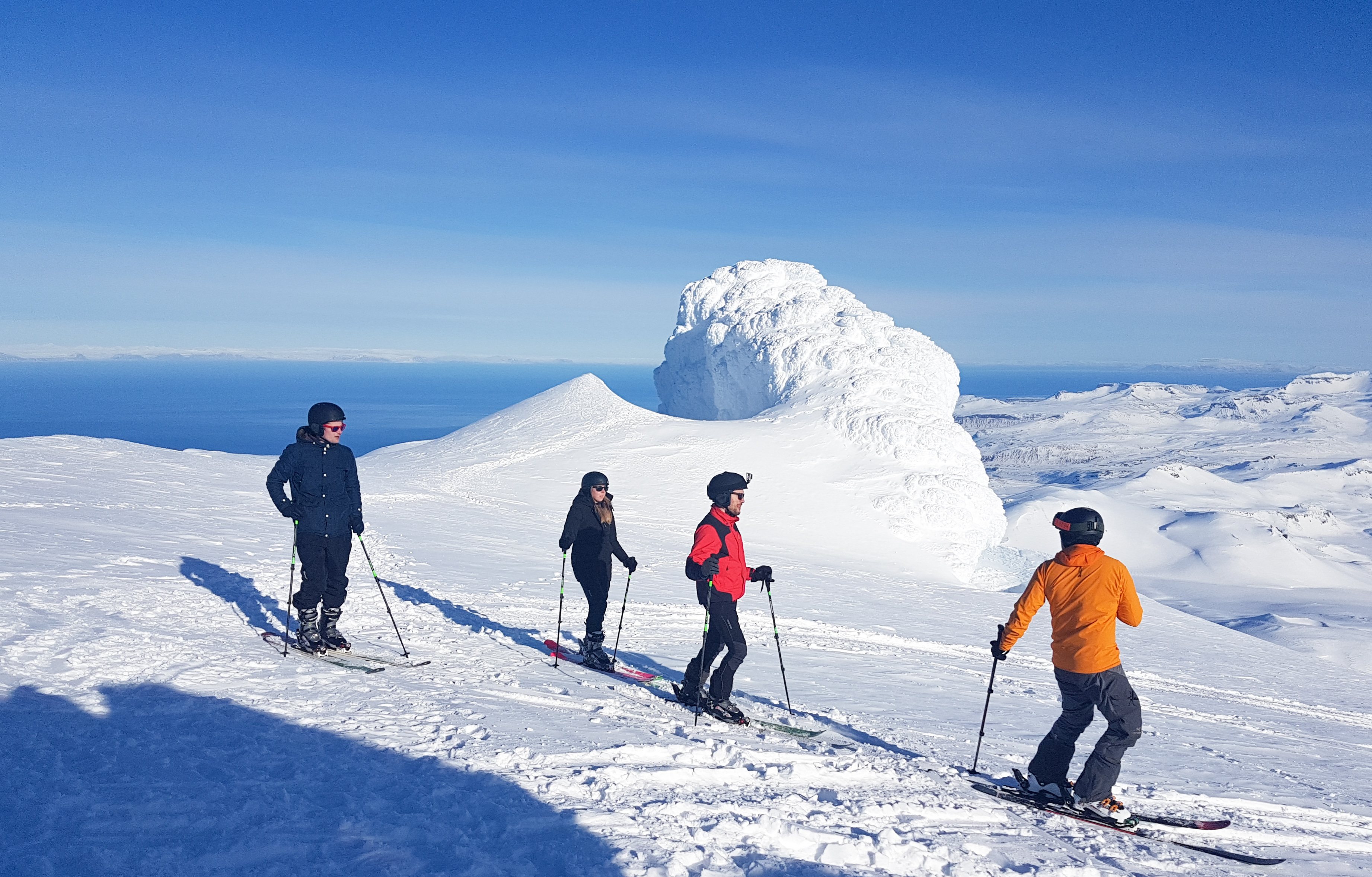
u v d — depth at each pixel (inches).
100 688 220.7
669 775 194.2
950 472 1995.6
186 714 205.8
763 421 2194.9
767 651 477.4
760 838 162.6
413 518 995.9
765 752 228.7
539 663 320.5
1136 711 210.7
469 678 278.4
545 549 869.2
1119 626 1030.4
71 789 152.0
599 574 324.5
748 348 2810.0
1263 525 5083.7
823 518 1713.8
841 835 169.3
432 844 142.3
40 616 291.0
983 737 315.9
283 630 327.3
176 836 136.6
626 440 1957.4
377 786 168.4
